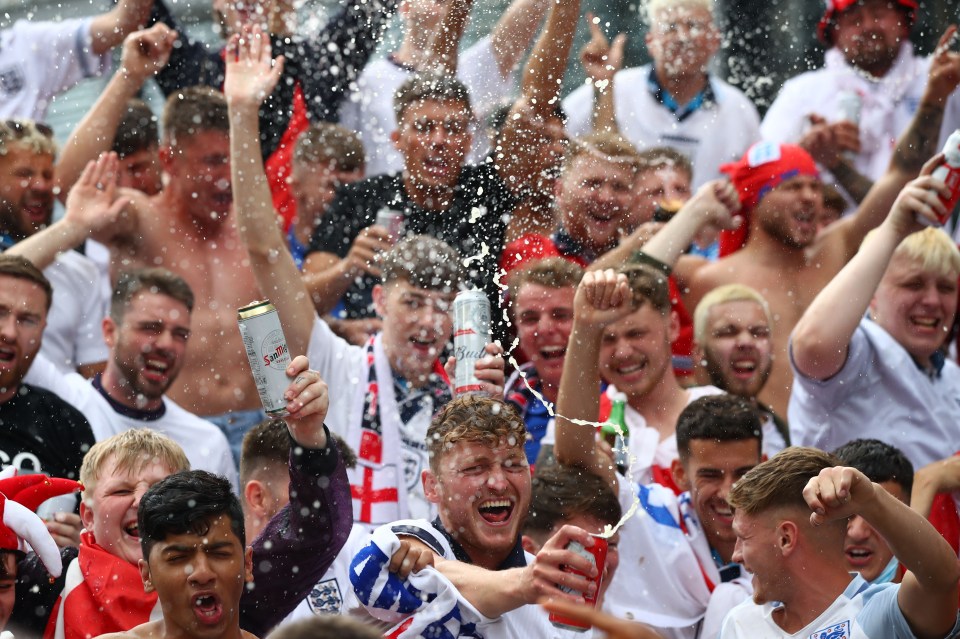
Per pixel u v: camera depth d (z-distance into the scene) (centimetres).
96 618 1341
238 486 1922
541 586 1216
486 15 2423
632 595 1603
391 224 2109
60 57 2561
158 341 1845
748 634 1246
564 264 1911
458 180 2150
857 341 1881
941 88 2405
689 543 1662
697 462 1664
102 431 1825
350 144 2255
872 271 1834
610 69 2620
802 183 2234
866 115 2797
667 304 1880
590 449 1568
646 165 2280
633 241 2178
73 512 1661
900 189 2372
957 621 1152
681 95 2706
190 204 2156
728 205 2162
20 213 2147
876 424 1891
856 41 2784
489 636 1268
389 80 2420
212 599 1156
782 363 2212
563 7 2239
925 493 1709
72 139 2273
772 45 2941
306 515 1246
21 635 1344
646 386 1852
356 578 1252
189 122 2141
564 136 2188
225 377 2119
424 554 1267
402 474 1777
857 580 1202
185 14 2594
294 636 785
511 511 1336
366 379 1820
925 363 1945
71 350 2155
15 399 1723
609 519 1502
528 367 1925
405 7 2427
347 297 2117
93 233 2092
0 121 2155
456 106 2152
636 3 2753
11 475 1383
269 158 2369
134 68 2297
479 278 2011
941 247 1928
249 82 1919
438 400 1822
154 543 1154
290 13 2450
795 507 1214
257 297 2155
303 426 1228
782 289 2252
